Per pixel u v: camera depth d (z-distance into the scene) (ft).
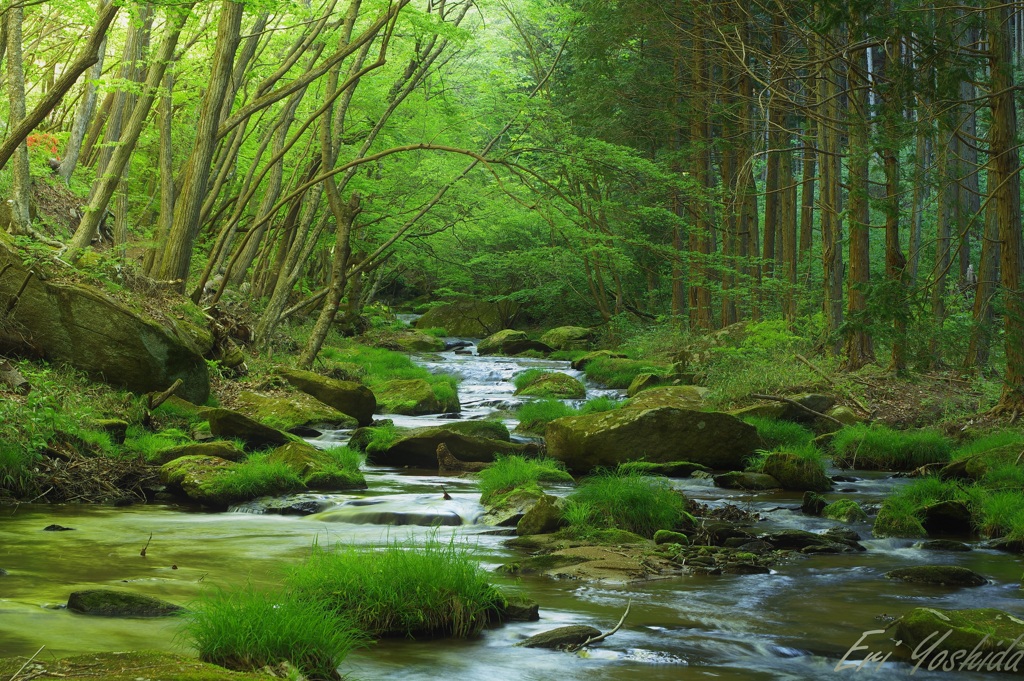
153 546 24.53
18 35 52.60
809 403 54.95
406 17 58.85
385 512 30.04
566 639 16.53
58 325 43.06
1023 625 16.63
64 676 11.51
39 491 31.73
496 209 97.50
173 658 12.49
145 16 65.87
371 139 69.51
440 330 128.26
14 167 53.42
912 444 44.68
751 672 15.08
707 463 43.11
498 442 44.11
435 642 16.53
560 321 137.39
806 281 87.56
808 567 24.22
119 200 70.03
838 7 39.73
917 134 41.65
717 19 74.08
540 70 102.73
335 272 63.87
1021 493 31.40
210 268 61.11
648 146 97.04
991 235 59.93
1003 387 50.01
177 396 46.80
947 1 40.65
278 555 23.56
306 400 54.70
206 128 56.49
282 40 71.15
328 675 13.91
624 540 26.21
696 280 88.84
